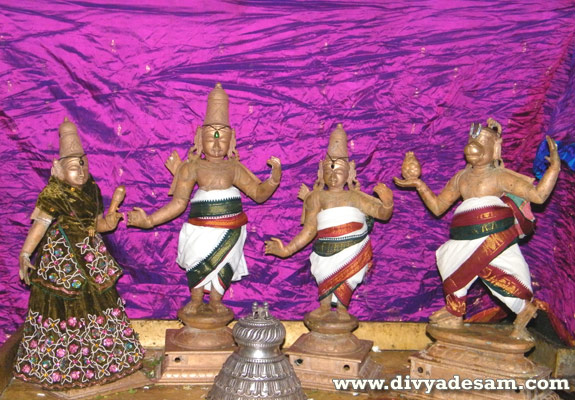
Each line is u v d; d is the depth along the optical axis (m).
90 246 4.23
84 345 4.12
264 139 4.89
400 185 4.56
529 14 4.81
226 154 4.57
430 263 5.08
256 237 4.99
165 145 4.83
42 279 4.15
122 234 4.89
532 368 4.14
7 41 4.63
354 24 4.80
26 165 4.74
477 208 4.24
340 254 4.45
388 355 5.04
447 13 4.82
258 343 3.78
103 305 4.24
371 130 4.92
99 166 4.80
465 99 4.90
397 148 4.95
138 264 4.94
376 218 4.69
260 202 4.63
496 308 5.14
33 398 4.10
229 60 4.79
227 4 4.73
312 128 4.89
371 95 4.88
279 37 4.79
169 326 4.98
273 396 3.74
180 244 4.53
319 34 4.80
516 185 4.19
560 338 4.67
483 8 4.81
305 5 4.77
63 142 4.21
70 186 4.19
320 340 4.54
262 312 3.90
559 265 4.76
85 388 4.13
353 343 4.58
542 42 4.82
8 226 4.78
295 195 4.96
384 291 5.09
